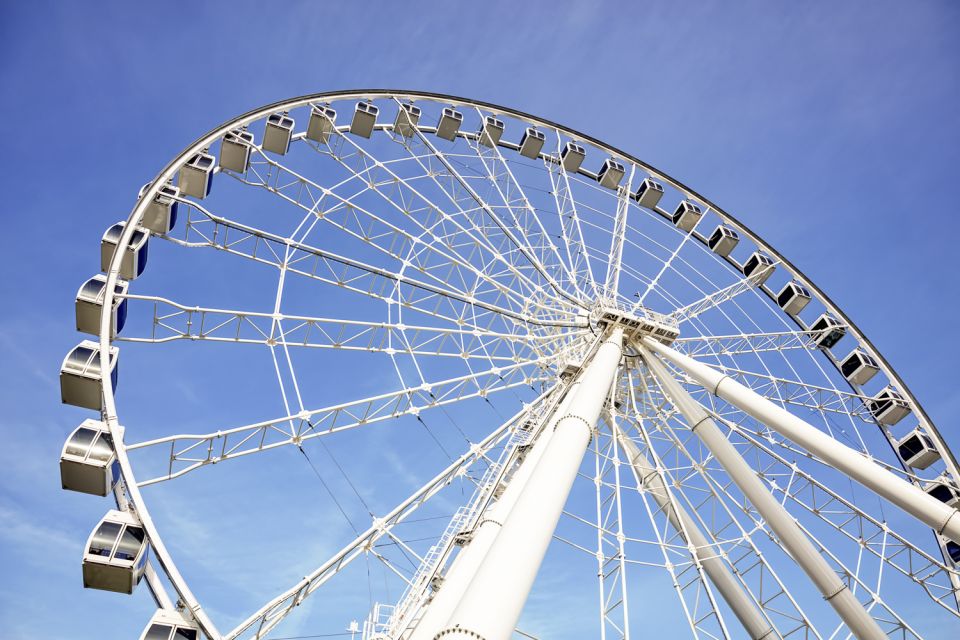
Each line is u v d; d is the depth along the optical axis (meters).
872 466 18.98
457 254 27.36
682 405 24.03
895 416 30.09
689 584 20.59
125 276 21.31
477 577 11.87
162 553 16.92
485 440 24.64
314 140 28.22
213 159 24.12
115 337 20.39
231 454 19.69
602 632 18.38
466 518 24.12
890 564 25.38
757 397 21.81
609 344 22.66
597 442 24.52
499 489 24.88
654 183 34.44
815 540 25.19
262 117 26.09
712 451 23.03
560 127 33.97
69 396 19.59
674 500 24.08
